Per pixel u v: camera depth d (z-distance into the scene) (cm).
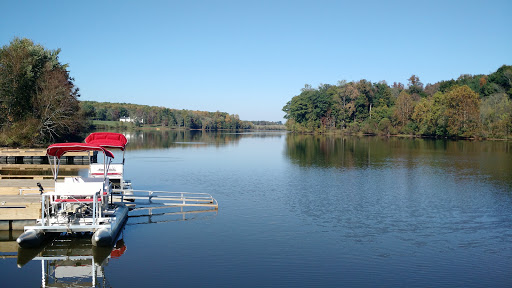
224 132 16688
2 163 4422
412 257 1536
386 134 11625
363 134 12362
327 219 2070
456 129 9250
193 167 4134
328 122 13650
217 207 2317
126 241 1694
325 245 1656
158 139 9812
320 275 1345
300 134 13775
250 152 6059
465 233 1856
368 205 2402
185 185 3056
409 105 11444
